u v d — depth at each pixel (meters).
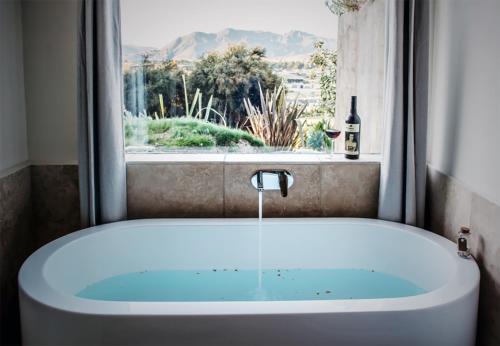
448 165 2.79
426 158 3.00
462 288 2.08
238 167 3.04
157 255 2.90
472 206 2.45
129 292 2.65
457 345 2.03
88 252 2.70
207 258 2.93
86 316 1.85
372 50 3.39
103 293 2.63
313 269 2.95
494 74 2.26
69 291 2.56
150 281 2.79
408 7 2.83
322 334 1.88
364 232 2.91
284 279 2.82
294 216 3.10
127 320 1.84
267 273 2.90
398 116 2.86
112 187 2.88
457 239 2.63
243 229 2.92
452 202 2.70
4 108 2.72
